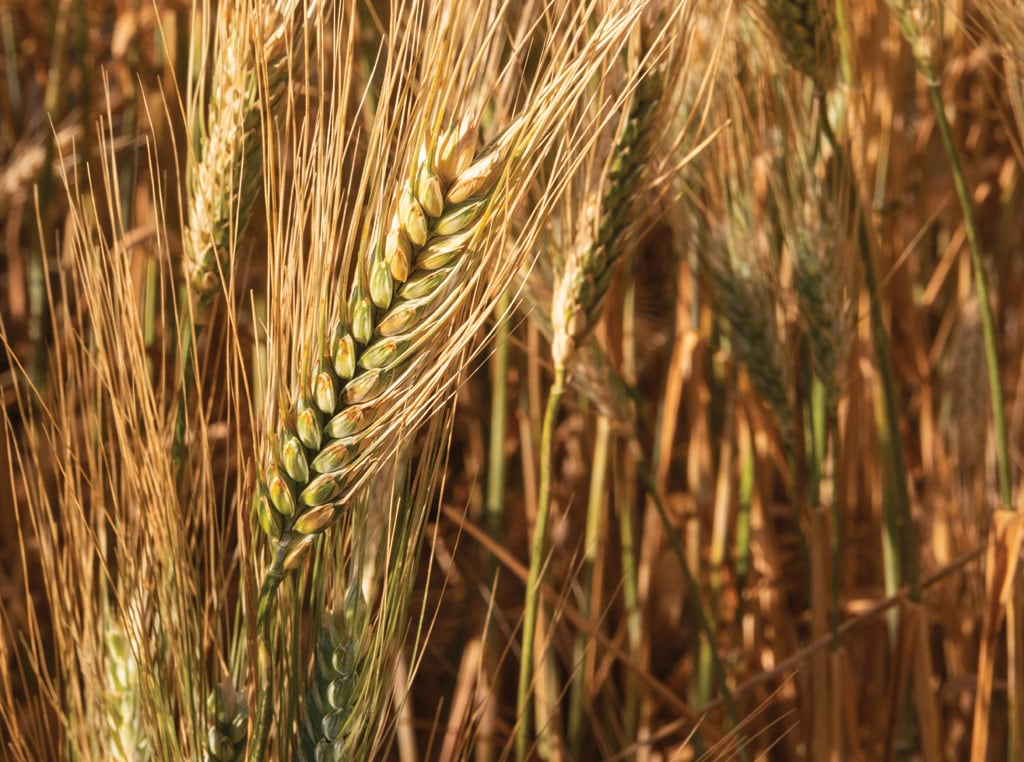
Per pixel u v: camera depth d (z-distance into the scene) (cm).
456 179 26
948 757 51
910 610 42
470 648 49
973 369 52
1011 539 39
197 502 33
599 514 49
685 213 41
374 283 26
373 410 27
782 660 51
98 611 34
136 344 29
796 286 39
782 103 38
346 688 29
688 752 50
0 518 52
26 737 35
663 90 34
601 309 35
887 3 38
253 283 48
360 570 30
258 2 28
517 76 35
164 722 30
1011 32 37
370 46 45
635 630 50
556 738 47
